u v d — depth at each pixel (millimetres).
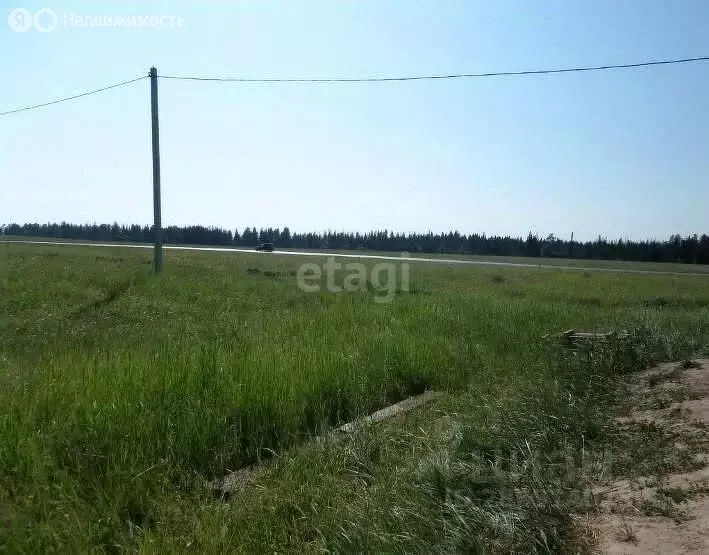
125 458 4570
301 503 4289
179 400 5770
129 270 22250
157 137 20312
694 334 10195
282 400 6117
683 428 5137
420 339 9703
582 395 6645
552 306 14969
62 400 5488
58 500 3988
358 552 3551
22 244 61812
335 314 12016
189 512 4105
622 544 3301
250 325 10914
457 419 6148
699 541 3158
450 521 3785
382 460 5074
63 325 10875
